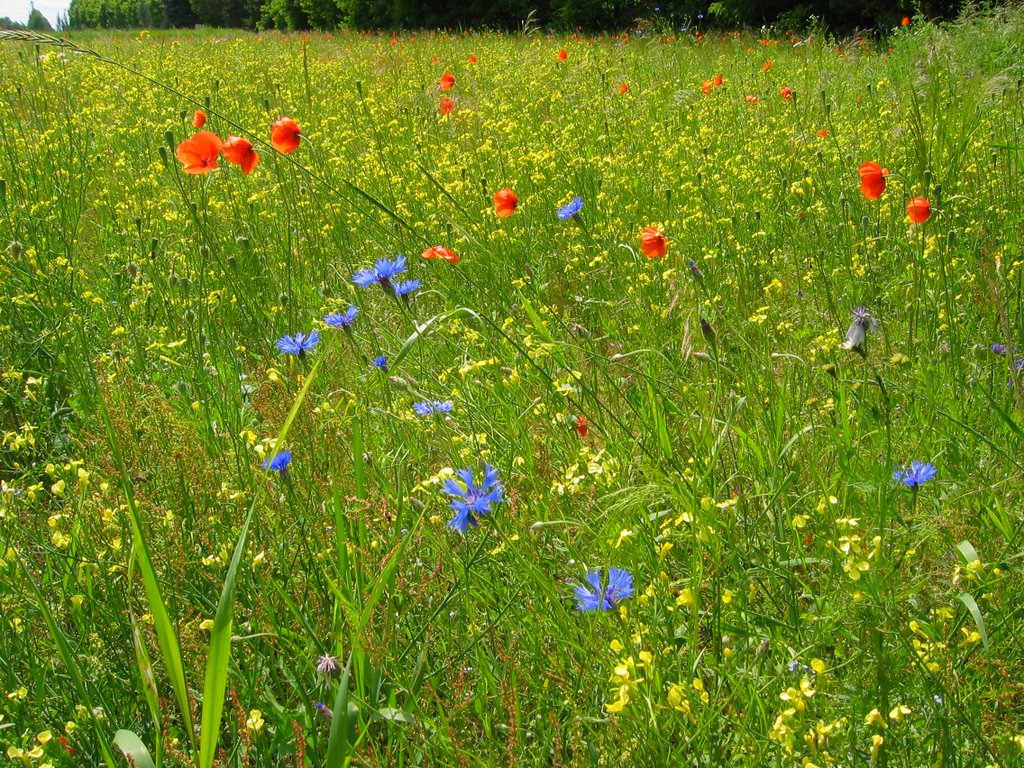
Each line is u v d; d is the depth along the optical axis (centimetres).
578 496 273
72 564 262
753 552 252
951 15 2206
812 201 596
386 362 337
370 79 1328
